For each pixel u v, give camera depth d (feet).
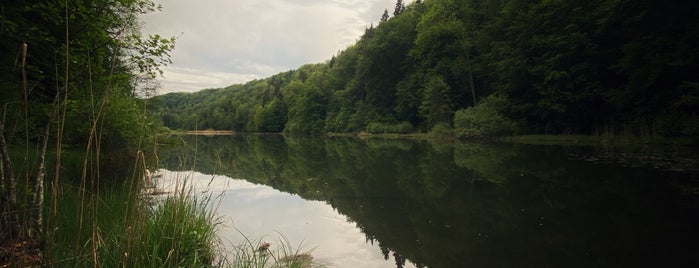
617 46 72.64
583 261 12.71
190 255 11.19
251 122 300.40
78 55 13.50
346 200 24.17
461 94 120.78
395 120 151.43
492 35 105.81
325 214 20.31
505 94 92.58
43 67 15.49
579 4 76.23
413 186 28.76
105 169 30.14
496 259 13.16
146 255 9.80
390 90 157.89
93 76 13.92
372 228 17.54
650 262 12.46
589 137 69.31
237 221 18.63
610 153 45.29
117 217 12.83
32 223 9.60
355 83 183.11
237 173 39.14
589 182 26.99
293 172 39.83
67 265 8.73
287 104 270.26
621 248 13.82
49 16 12.80
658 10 56.80
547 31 80.59
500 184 27.89
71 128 28.60
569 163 37.37
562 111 76.02
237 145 100.58
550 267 12.27
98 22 14.16
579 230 16.19
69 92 13.04
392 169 39.65
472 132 88.33
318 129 211.41
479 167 38.11
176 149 67.62
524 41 86.33
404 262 13.12
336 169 41.52
